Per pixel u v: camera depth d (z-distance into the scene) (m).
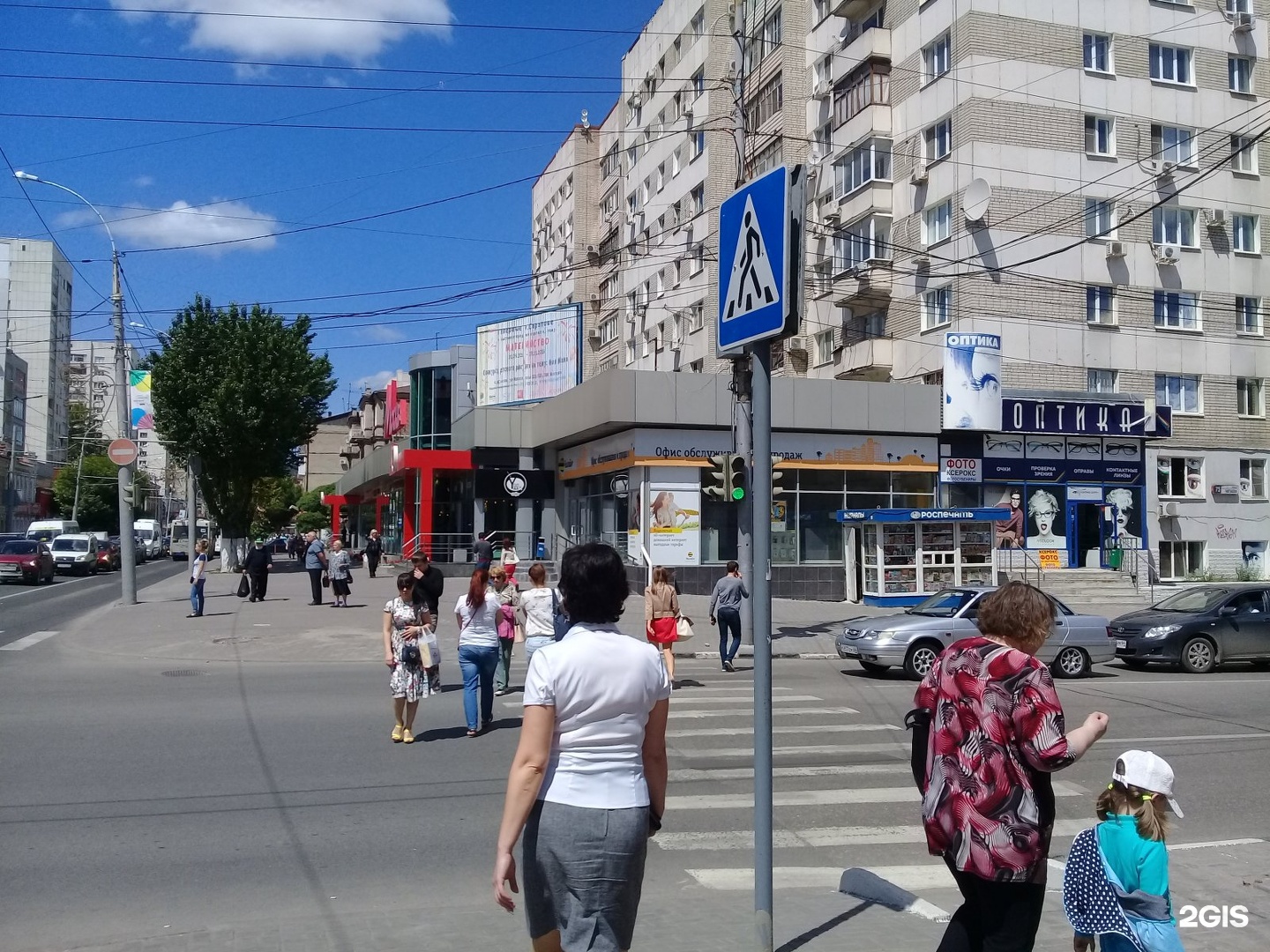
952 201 32.50
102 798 8.32
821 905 5.95
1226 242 34.88
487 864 6.76
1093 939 4.17
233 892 6.18
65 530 57.31
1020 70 32.41
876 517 27.36
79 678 15.53
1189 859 6.94
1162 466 33.88
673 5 48.66
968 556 28.00
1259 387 35.41
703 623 24.34
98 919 5.71
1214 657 18.14
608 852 3.40
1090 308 33.22
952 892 6.39
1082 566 32.09
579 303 48.12
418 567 13.08
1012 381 32.12
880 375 35.16
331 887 6.30
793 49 39.34
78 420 96.56
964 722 3.74
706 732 11.52
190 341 44.38
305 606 26.91
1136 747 11.04
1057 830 7.98
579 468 35.66
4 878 6.39
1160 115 33.94
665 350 48.22
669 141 48.53
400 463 42.38
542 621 12.99
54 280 97.25
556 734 3.50
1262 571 34.88
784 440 30.12
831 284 37.66
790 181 4.22
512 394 51.25
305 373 45.19
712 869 6.81
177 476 102.69
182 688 14.41
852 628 16.86
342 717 12.15
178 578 42.06
